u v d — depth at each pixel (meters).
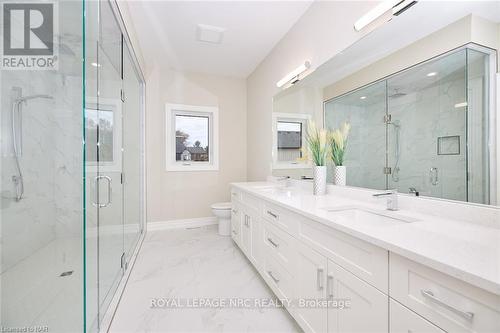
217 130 3.78
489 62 0.95
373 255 0.86
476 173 1.00
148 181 3.42
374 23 1.49
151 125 3.42
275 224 1.68
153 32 2.57
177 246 2.81
